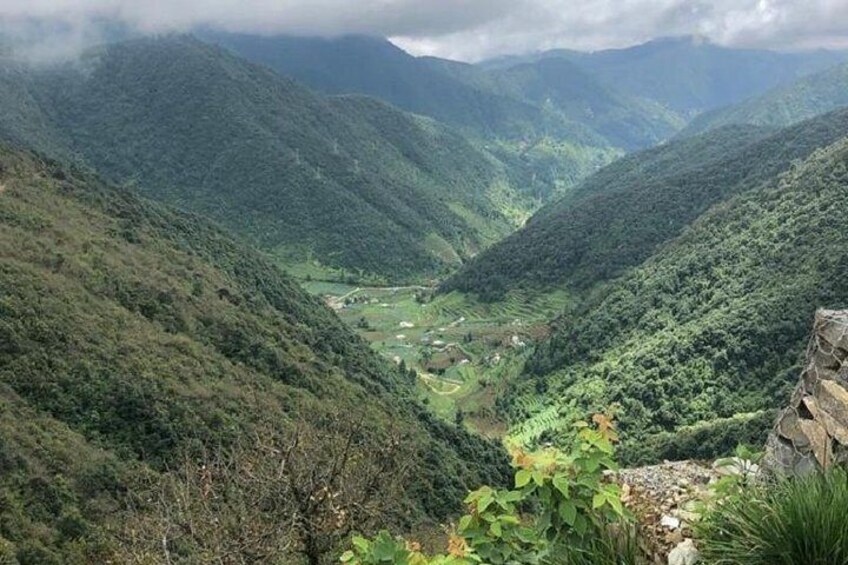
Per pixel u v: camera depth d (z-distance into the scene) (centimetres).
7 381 3122
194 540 1132
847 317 612
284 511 1117
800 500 395
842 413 538
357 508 1185
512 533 449
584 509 448
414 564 439
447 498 3388
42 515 2303
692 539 503
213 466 1366
